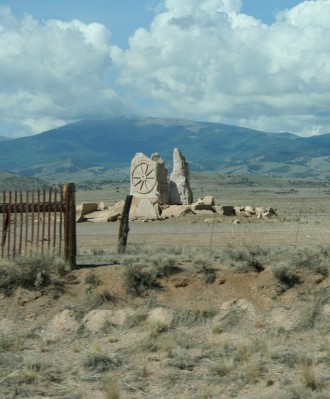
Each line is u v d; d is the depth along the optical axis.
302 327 18.64
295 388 14.49
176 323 19.36
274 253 22.62
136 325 19.33
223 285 20.61
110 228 47.97
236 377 15.49
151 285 20.75
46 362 17.28
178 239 37.38
